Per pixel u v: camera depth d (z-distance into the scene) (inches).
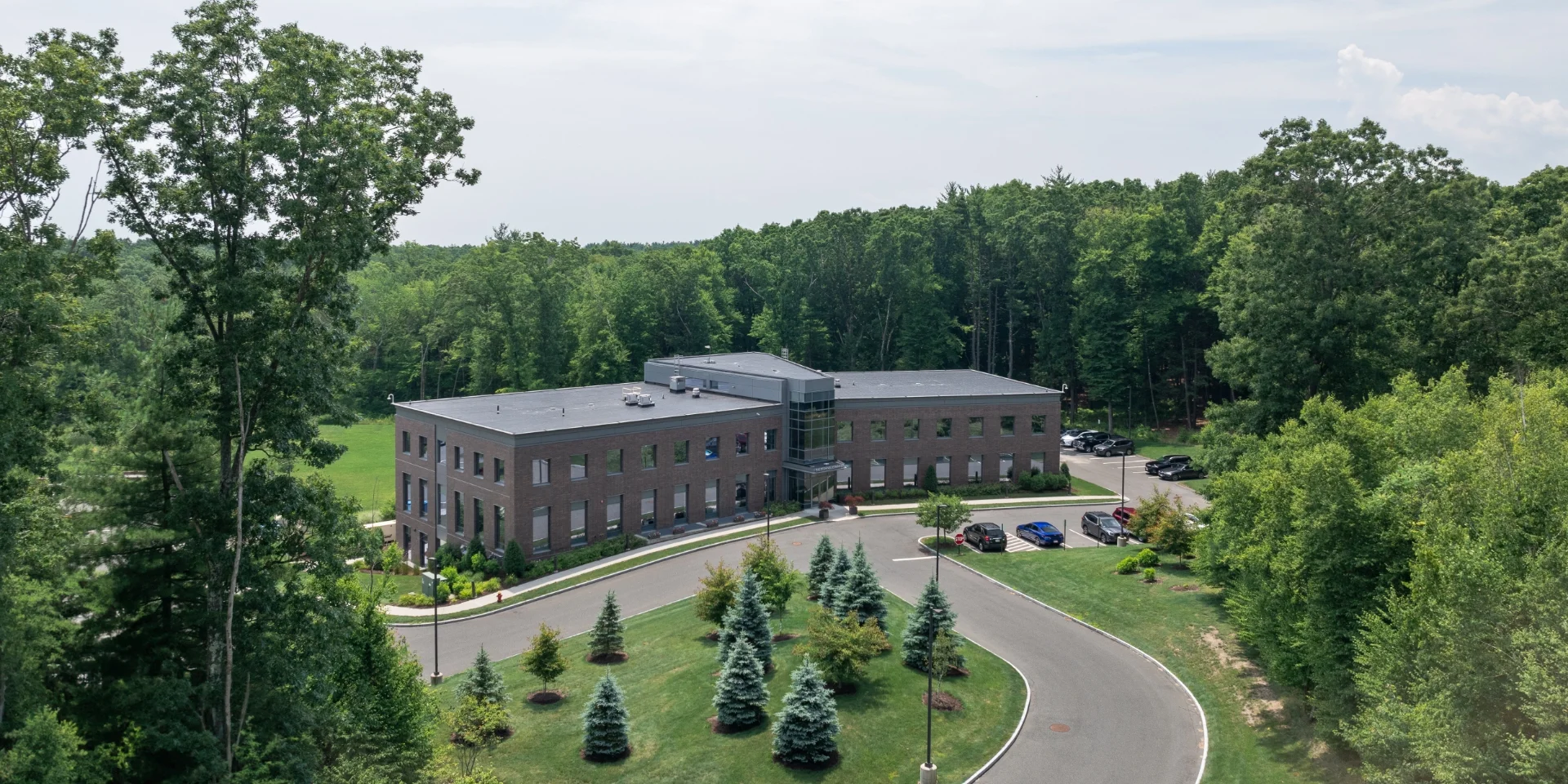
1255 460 1636.3
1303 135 2096.5
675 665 1517.0
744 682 1282.0
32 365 969.5
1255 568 1284.4
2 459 865.5
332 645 1067.3
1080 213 4672.7
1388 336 2050.9
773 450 2625.5
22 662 808.9
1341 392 2048.5
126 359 1222.9
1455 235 2117.4
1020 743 1250.6
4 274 852.0
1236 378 2176.4
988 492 2802.7
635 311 4052.7
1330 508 1117.1
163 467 1044.5
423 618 1817.2
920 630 1457.9
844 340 4259.4
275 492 1045.2
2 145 920.9
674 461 2385.6
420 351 5349.4
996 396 2849.4
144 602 1019.9
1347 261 2034.9
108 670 989.8
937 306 4217.5
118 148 967.0
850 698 1349.7
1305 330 2006.6
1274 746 1216.8
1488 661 838.5
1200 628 1604.3
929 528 2418.8
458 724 1224.2
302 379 1034.7
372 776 1023.6
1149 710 1348.4
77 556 961.5
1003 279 4362.7
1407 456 1312.7
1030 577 1966.0
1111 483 2965.1
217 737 975.6
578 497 2186.3
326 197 1018.7
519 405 2496.3
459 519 2255.2
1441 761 816.9
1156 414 3885.3
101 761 852.6
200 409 1043.9
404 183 1138.7
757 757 1208.2
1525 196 2819.9
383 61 1174.3
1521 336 1977.1
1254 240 2084.2
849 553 2166.6
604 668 1537.9
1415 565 956.0
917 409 2790.4
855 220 4237.2
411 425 2402.8
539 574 2053.4
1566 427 1282.0
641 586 1989.4
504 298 4325.8
